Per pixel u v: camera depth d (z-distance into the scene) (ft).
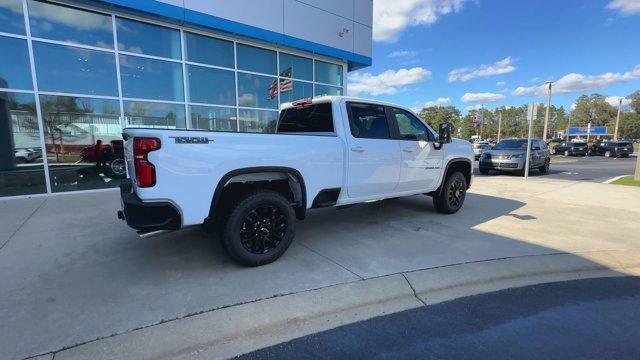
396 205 24.40
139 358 8.27
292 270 12.94
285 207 13.47
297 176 13.87
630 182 40.22
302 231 17.98
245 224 12.86
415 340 9.19
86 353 8.30
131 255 14.37
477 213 22.52
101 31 29.25
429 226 19.13
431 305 10.96
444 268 13.25
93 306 10.35
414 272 12.83
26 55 26.86
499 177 46.34
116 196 26.91
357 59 46.01
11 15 26.09
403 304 10.98
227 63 36.11
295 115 18.57
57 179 28.60
